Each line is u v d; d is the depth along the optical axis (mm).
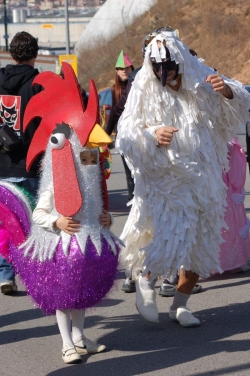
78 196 6340
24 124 6957
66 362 6695
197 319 7695
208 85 7219
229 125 7484
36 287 6555
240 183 9555
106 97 27453
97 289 6449
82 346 6910
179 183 7172
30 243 6629
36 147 6855
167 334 7492
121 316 8172
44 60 51688
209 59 50625
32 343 7363
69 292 6352
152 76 7059
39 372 6555
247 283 9336
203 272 7453
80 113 6555
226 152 7656
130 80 10375
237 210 9602
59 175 6395
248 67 47531
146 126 7133
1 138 8398
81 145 6430
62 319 6660
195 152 7160
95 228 6504
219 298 8711
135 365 6633
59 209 6352
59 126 6461
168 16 59000
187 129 7121
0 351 7152
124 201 16203
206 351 6941
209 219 7277
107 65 60281
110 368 6586
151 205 7246
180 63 6969
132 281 9062
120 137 7191
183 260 7141
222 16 53719
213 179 7270
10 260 7004
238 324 7730
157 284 9461
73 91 6617
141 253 7535
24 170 8625
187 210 7141
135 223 7363
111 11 67750
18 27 136875
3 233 7000
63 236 6406
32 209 7176
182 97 7176
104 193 6715
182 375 6363
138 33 61250
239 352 6883
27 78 8508
